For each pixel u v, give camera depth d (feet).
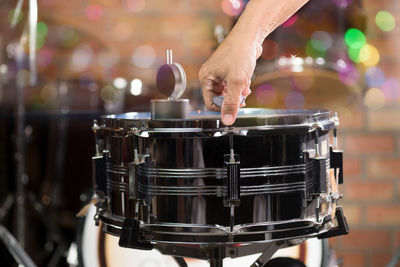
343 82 5.72
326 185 3.33
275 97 5.87
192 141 3.15
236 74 3.19
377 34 7.70
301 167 3.27
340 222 3.54
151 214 3.23
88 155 7.80
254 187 3.17
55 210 7.99
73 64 8.26
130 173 3.25
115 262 5.50
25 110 8.33
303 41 5.46
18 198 7.45
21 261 6.57
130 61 8.82
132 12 8.94
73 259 6.98
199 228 3.16
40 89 8.38
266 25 3.37
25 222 8.00
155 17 8.89
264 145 3.18
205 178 3.16
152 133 3.16
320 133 3.37
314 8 5.40
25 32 7.27
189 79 8.65
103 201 3.58
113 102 7.30
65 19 9.04
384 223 7.76
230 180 3.08
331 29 5.50
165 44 8.86
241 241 3.15
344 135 7.77
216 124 3.14
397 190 7.73
